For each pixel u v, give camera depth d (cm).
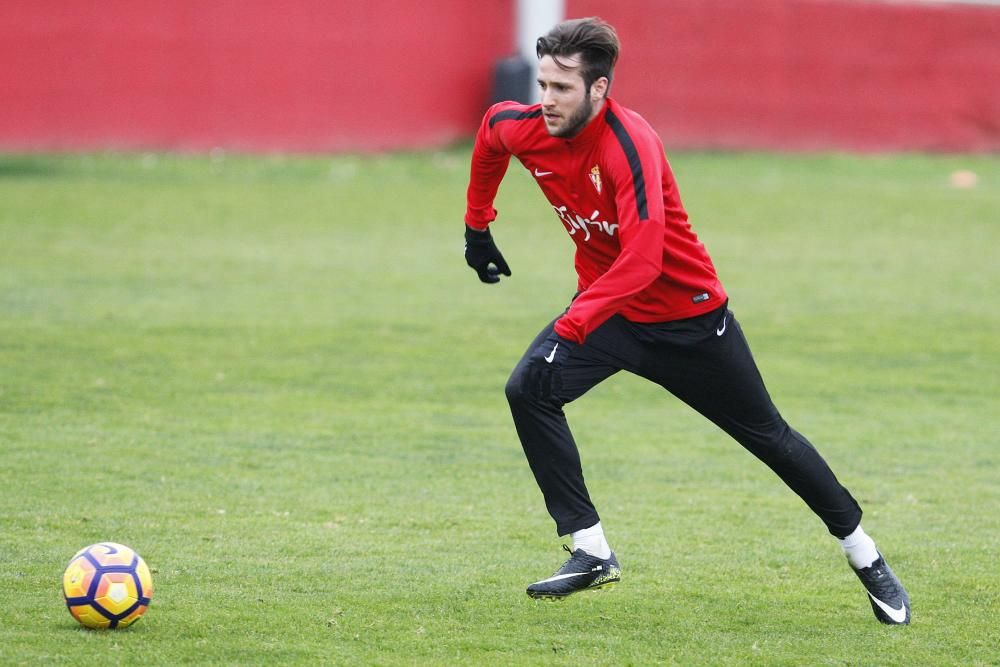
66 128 8262
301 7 8725
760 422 1812
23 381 3294
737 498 2523
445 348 3847
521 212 6831
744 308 4559
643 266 1647
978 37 10238
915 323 4378
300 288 4725
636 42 9462
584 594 1961
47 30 8131
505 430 3000
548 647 1733
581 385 1784
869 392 3441
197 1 8462
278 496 2450
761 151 9850
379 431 2961
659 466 2747
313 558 2097
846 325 4312
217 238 5759
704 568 2103
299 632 1758
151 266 5047
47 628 1731
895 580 1859
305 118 8856
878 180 8744
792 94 9888
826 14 9844
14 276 4738
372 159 8725
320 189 7438
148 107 8450
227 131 8669
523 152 1766
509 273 2059
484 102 9431
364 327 4109
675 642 1766
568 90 1650
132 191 7025
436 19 9162
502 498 2481
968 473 2720
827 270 5403
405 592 1945
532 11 9169
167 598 1878
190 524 2259
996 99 10344
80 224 5950
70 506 2331
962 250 6041
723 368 1778
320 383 3400
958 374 3666
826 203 7544
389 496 2473
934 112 10256
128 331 3934
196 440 2831
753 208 7256
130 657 1638
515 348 3869
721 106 9731
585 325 1653
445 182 7912
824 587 2020
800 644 1762
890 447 2917
